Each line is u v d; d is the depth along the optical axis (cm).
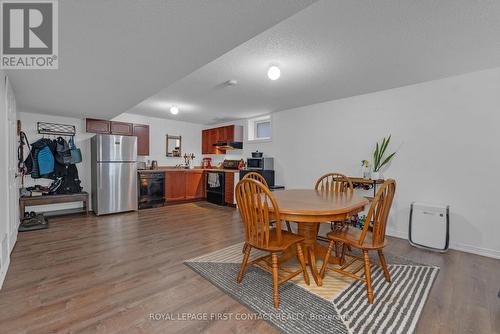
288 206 196
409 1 159
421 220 301
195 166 704
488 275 225
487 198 279
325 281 209
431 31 196
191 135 695
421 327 151
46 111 431
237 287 197
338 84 332
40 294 184
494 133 274
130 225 386
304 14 173
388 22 183
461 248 294
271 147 528
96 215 456
